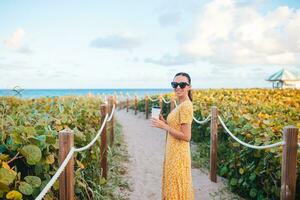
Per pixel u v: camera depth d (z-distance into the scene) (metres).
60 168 3.01
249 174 5.37
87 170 5.39
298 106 9.79
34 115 5.65
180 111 3.99
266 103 9.97
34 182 3.34
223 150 6.89
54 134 4.20
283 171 3.84
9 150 3.54
